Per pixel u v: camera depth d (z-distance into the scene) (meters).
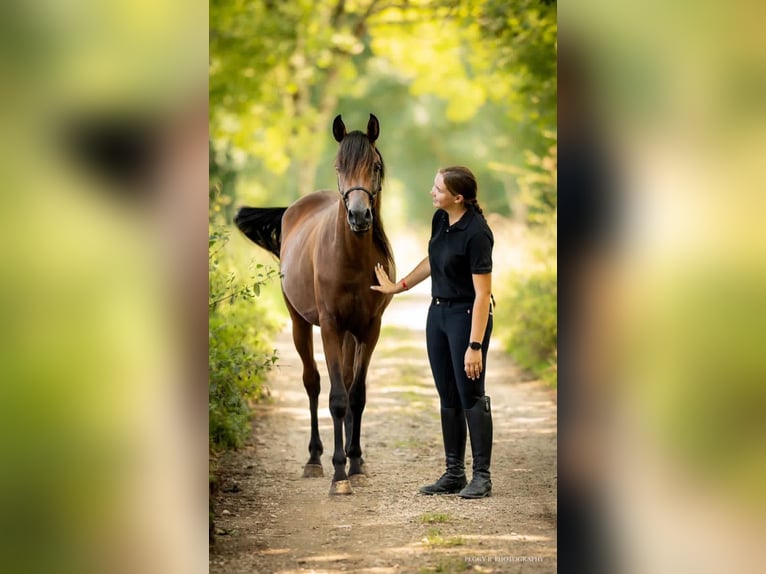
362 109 23.52
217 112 14.89
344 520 6.59
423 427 9.30
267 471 7.77
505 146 18.33
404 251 20.92
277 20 14.50
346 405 7.32
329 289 7.24
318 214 8.20
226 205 14.20
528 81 13.05
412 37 17.08
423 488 7.25
